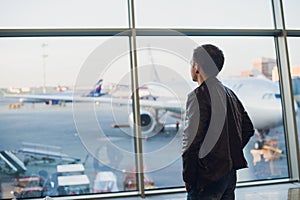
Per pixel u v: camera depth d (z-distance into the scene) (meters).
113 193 2.92
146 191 2.94
